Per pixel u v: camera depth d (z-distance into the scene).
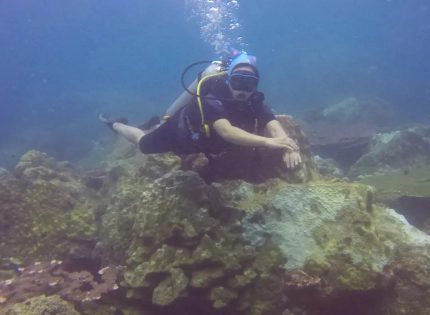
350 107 8.47
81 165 8.16
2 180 2.82
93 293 1.73
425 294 1.50
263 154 2.16
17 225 2.50
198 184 1.79
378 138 5.17
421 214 2.95
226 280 1.64
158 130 2.33
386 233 1.76
